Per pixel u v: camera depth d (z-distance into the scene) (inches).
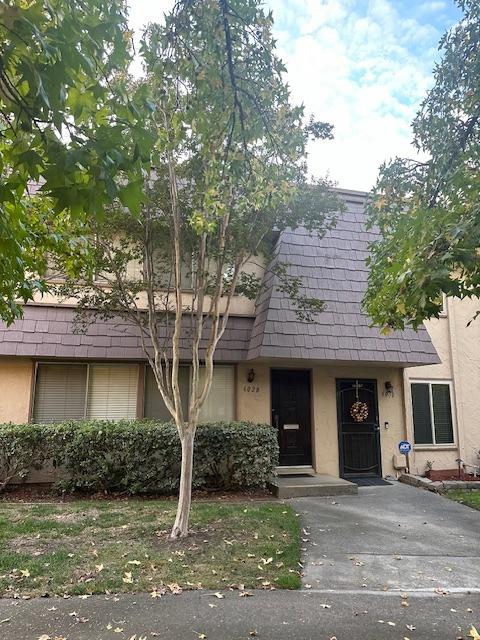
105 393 393.4
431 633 155.3
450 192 196.4
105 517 283.4
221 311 413.4
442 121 215.0
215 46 158.1
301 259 414.3
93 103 96.1
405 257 170.1
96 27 92.7
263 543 240.2
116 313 339.0
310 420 434.6
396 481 422.6
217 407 413.4
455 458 463.2
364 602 178.7
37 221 178.4
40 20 84.0
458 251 142.2
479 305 494.0
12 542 237.0
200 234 250.5
